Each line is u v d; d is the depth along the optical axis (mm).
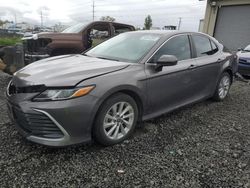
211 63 4531
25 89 2736
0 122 3656
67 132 2668
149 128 3678
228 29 15211
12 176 2447
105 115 2934
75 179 2453
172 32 4035
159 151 3043
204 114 4422
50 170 2570
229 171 2693
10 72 6398
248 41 14477
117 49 3877
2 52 6336
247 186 2453
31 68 3191
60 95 2604
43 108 2572
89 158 2814
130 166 2705
